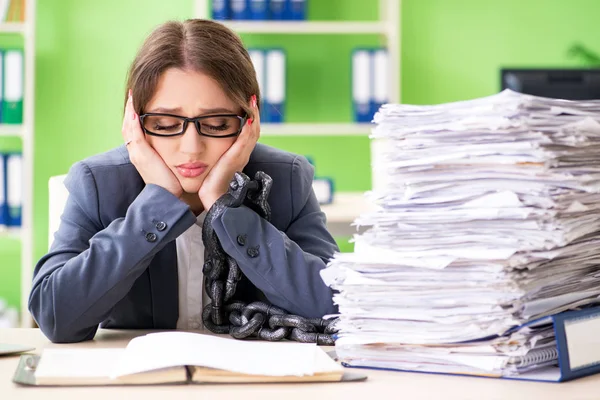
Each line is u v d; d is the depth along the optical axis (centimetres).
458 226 111
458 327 110
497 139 110
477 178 111
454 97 522
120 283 149
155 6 503
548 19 520
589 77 422
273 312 149
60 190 190
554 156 108
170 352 109
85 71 500
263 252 152
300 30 473
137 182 167
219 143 158
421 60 520
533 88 424
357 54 470
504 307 108
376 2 511
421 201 114
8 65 456
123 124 164
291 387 105
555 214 109
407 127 116
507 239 108
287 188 177
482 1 519
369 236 117
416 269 112
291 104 515
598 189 114
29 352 132
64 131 500
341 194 469
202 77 153
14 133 455
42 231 500
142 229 149
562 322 107
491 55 520
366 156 519
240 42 164
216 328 154
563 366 106
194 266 170
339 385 106
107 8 500
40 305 147
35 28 484
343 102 517
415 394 101
